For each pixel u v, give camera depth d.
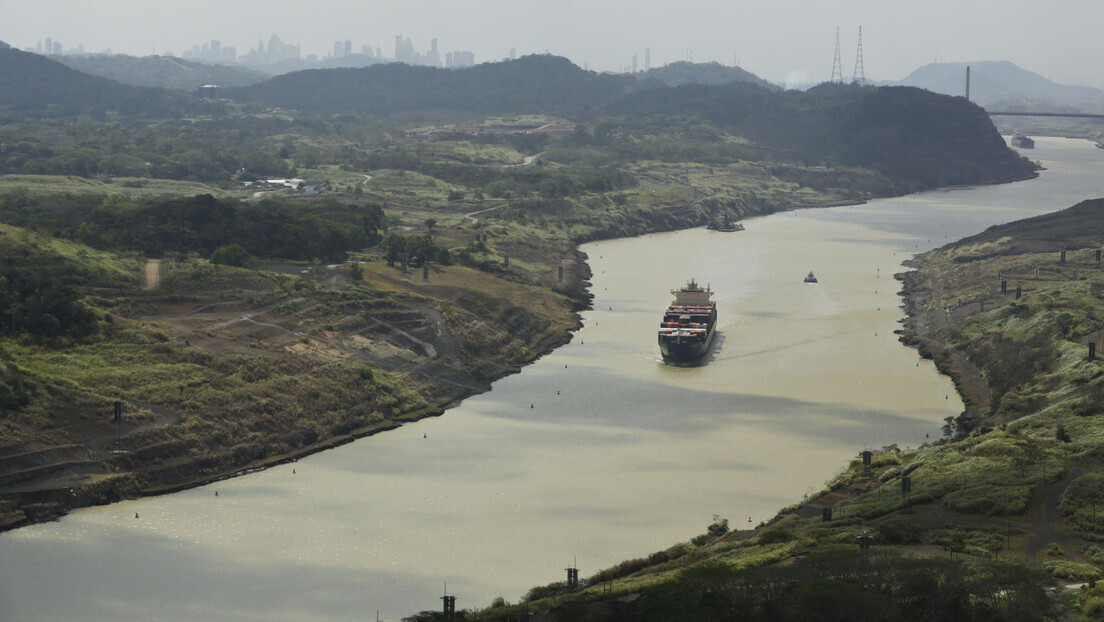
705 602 123.25
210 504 188.50
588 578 157.62
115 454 197.38
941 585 122.50
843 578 124.81
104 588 155.75
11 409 197.62
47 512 180.62
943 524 159.50
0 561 164.12
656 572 152.38
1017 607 119.00
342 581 158.88
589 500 191.00
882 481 193.88
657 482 199.88
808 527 165.00
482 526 179.25
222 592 155.12
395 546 171.38
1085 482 168.38
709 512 185.62
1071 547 147.62
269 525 179.12
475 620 136.62
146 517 182.12
